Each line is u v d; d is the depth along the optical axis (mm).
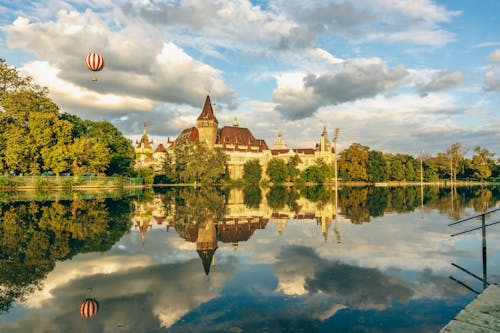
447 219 25094
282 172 141000
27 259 13594
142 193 61250
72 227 21422
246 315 8281
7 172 68750
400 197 52281
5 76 70562
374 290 9867
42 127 66688
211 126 153000
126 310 8594
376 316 8148
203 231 20359
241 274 11516
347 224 22906
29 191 61594
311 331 7434
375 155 134875
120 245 16281
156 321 7980
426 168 151625
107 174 91750
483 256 13180
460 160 158375
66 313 8414
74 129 83000
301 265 12555
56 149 68125
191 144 114062
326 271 11766
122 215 27656
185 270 12047
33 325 7781
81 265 12727
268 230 20641
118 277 11242
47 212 29141
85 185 76688
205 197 53594
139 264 12867
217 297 9453
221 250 15180
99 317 8188
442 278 10891
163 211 31109
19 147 63375
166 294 9688
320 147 197500
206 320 8016
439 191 72812
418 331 7391
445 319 7965
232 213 30109
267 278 11062
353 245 16031
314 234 19156
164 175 119438
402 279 10797
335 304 8914
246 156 170625
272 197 55469
